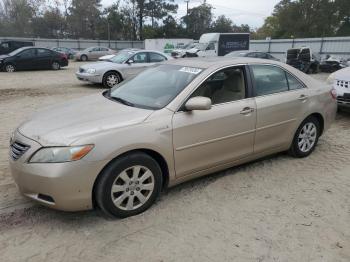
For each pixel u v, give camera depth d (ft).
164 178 12.69
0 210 12.11
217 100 13.58
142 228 11.21
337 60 83.66
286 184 14.44
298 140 16.85
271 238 10.77
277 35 215.92
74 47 173.17
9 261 9.66
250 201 12.99
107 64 44.45
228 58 15.33
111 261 9.69
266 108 14.78
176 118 12.18
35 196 10.87
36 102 32.58
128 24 224.53
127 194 11.49
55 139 10.59
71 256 9.89
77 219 11.66
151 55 46.50
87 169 10.46
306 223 11.61
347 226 11.51
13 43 84.53
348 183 14.66
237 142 14.07
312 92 16.85
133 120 11.57
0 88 42.06
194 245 10.39
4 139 19.97
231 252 10.10
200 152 12.96
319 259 9.89
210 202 12.87
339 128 23.34
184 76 13.71
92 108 12.87
